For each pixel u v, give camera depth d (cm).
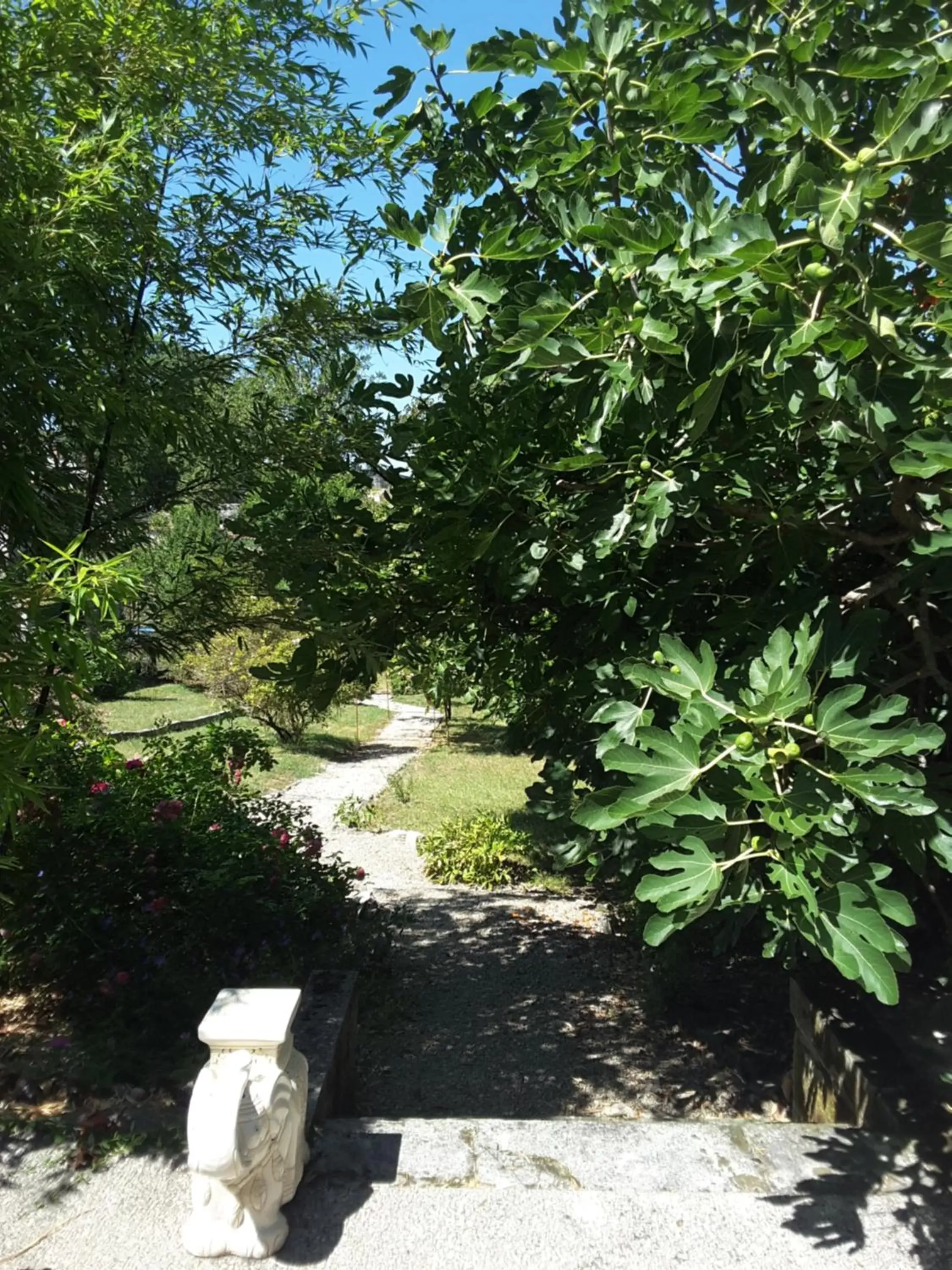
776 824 191
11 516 347
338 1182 276
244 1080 248
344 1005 390
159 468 425
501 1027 500
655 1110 421
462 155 361
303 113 410
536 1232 258
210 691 1480
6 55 318
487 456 310
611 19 300
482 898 717
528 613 410
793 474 309
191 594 421
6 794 272
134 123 347
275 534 387
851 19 298
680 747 196
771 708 190
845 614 294
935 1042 340
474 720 1953
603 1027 500
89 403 331
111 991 375
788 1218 264
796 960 351
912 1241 255
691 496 266
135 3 348
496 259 277
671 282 223
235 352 430
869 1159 288
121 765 521
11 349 305
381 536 379
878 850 259
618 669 309
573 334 236
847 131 280
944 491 241
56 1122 303
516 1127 306
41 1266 245
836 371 215
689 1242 254
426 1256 249
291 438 420
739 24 316
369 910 587
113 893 410
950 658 322
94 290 351
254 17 395
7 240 293
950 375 197
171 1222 261
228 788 556
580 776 398
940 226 182
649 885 198
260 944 431
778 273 194
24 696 281
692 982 541
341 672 381
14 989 402
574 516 318
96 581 254
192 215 391
